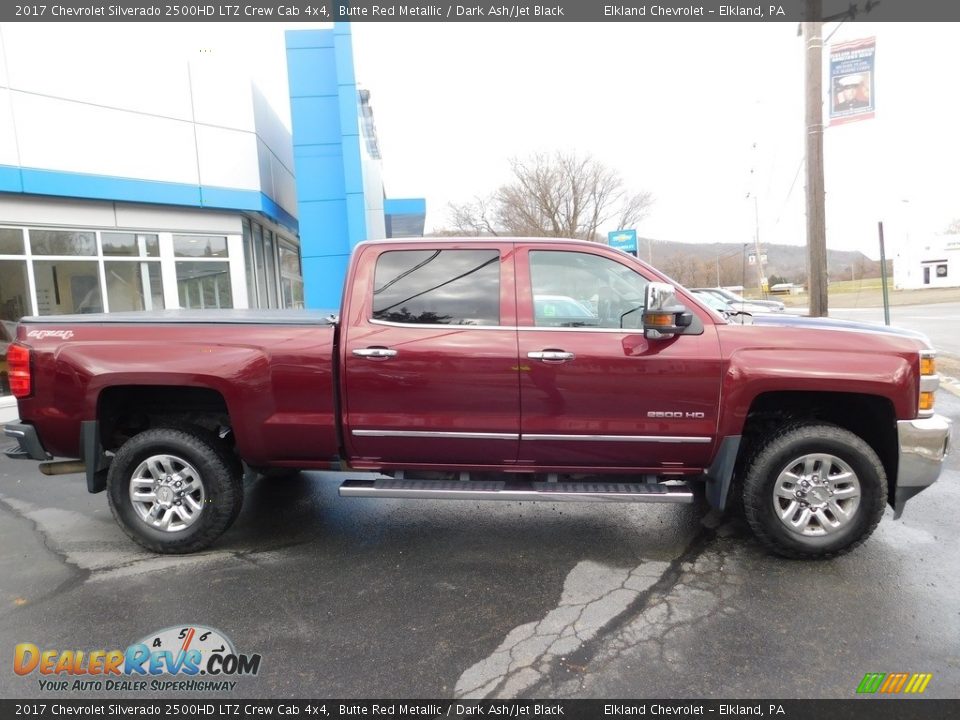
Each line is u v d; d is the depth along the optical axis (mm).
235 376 3703
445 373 3643
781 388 3475
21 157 9414
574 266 3758
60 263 10234
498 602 3264
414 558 3814
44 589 3457
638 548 3906
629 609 3166
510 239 3797
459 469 3865
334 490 5113
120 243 10992
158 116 11055
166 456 3836
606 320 3703
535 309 3701
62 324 3861
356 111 12453
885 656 2730
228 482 3840
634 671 2664
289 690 2588
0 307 9531
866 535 3531
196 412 4215
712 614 3096
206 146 11750
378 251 3840
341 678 2656
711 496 3725
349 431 3758
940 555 3693
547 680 2617
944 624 2971
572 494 3605
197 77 11578
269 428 3762
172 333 3781
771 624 2994
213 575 3613
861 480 3488
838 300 44375
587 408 3615
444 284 3771
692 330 3568
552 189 34344
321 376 3703
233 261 12578
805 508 3576
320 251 12859
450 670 2699
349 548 3977
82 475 5727
